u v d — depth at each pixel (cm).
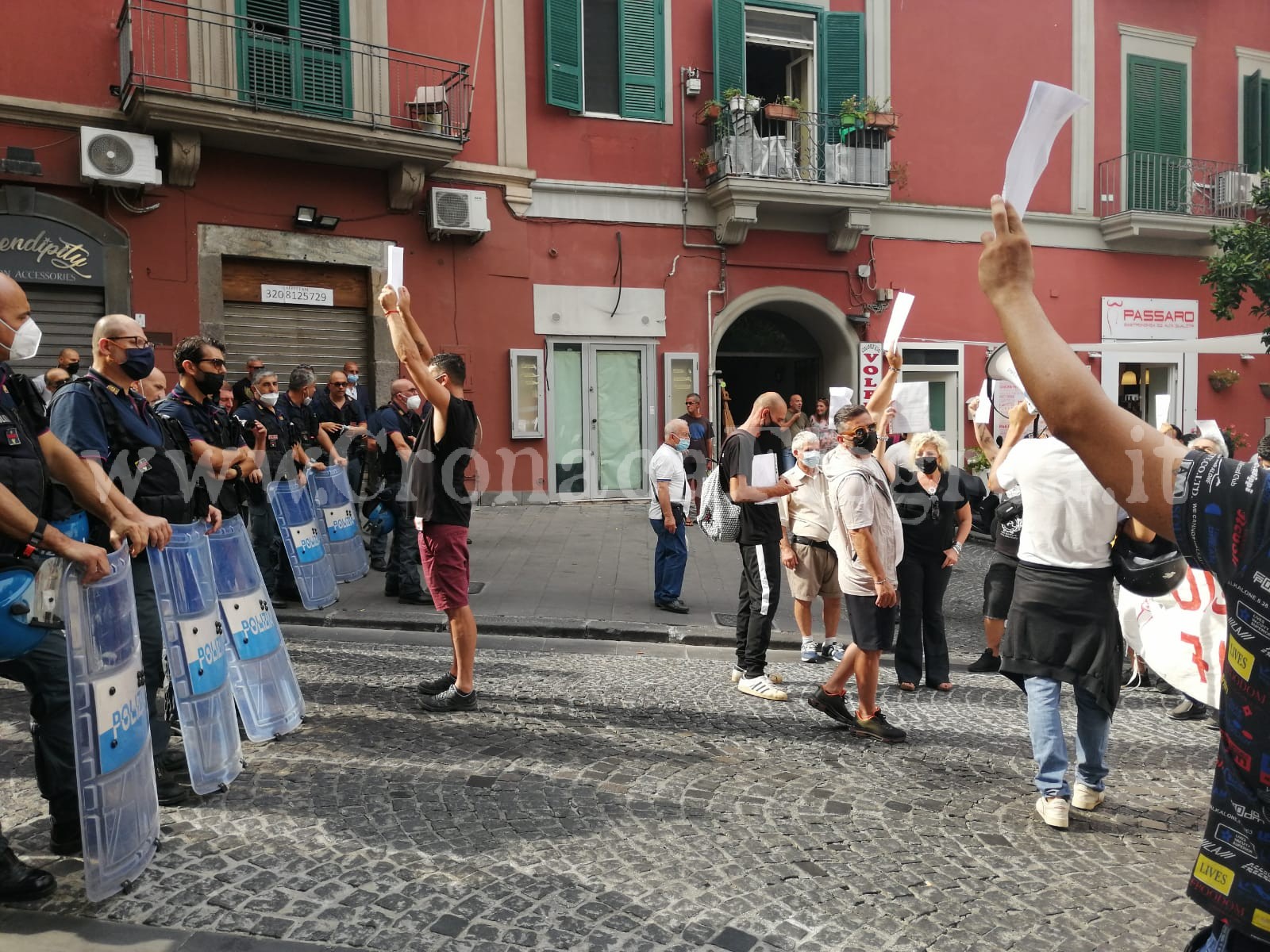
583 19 1429
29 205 1084
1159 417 885
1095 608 387
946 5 1627
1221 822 136
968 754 482
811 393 1711
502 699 543
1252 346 1394
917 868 347
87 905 297
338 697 531
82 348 1134
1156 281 1781
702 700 563
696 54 1495
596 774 426
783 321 1672
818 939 293
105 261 1127
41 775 324
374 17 1270
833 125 1559
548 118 1409
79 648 290
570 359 1442
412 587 789
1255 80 1825
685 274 1494
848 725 511
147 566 391
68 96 1106
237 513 513
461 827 364
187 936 281
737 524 583
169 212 1162
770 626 579
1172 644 541
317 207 1252
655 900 313
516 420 1391
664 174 1480
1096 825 394
